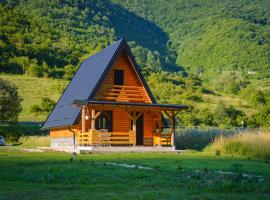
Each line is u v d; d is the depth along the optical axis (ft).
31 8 558.97
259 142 80.69
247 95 371.56
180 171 48.75
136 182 41.81
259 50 615.57
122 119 104.01
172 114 97.86
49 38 439.22
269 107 268.41
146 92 104.99
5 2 537.65
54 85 315.37
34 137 139.64
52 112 121.19
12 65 347.56
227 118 253.85
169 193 35.58
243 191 36.91
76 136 98.48
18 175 47.01
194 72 597.52
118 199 32.71
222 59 608.60
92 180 43.09
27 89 302.25
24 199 33.09
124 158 70.54
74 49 420.77
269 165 60.03
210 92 385.29
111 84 102.06
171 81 377.09
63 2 620.49
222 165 58.08
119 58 103.50
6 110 165.58
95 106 90.33
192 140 105.09
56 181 43.16
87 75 109.81
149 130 106.32
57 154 81.71
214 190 37.17
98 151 84.99
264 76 548.72
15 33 410.31
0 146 120.06
